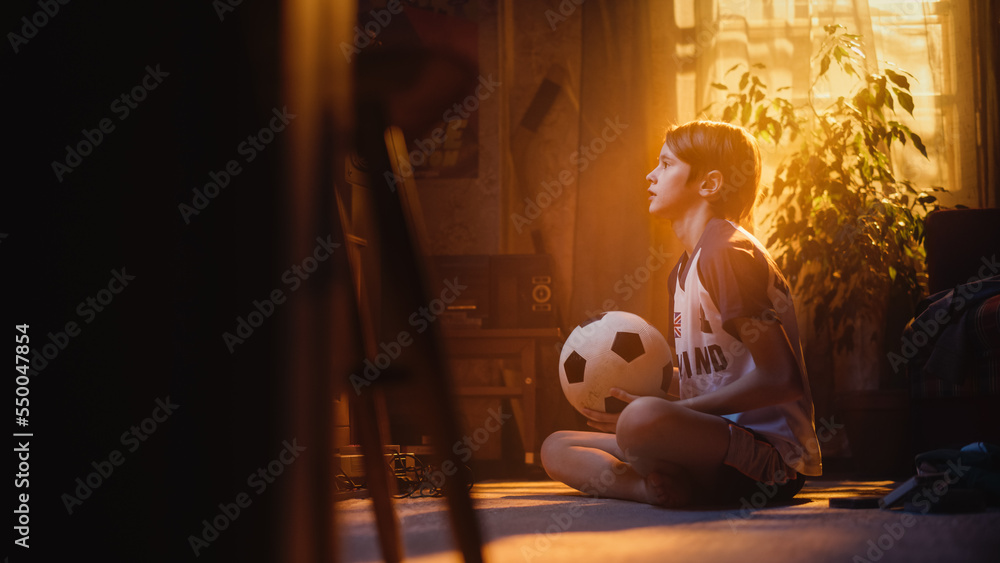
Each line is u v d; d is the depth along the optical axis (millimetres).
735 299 1393
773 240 2916
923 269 3027
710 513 1213
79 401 327
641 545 802
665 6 3338
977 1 3227
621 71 3254
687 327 1545
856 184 2906
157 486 318
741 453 1374
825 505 1411
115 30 335
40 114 332
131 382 323
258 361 322
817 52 3217
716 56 3250
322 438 330
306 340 330
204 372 319
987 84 3180
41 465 325
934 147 3211
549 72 3385
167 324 323
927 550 755
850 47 2996
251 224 326
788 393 1360
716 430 1365
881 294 2854
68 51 335
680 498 1325
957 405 1971
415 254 505
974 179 3182
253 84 331
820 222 2828
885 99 2896
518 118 3369
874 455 2520
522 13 3422
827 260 2785
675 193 1632
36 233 332
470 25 3367
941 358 1956
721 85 3014
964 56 3240
